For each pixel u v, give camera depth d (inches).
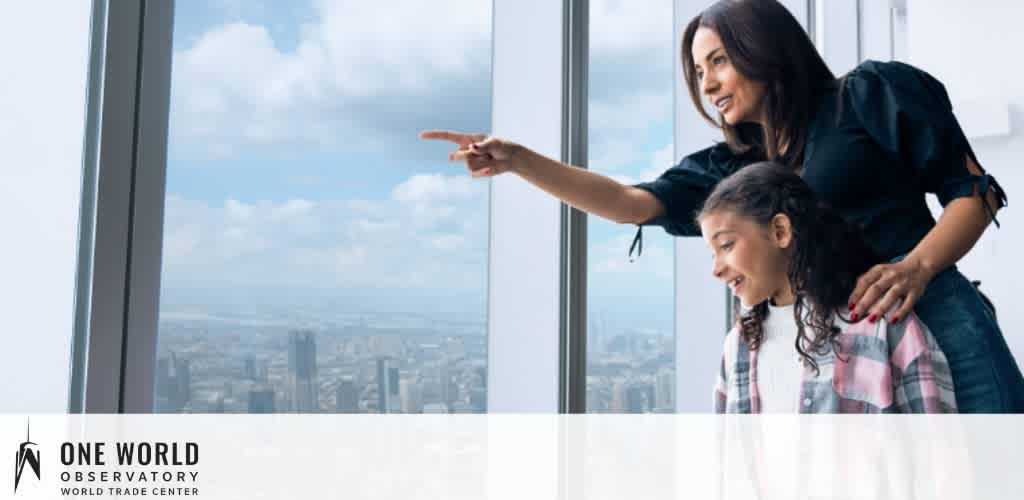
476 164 48.5
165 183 37.9
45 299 35.9
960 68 82.3
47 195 36.1
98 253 35.1
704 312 75.2
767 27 47.5
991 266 79.3
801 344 41.7
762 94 48.6
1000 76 80.4
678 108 74.0
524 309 58.6
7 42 36.5
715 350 75.3
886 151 45.6
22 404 35.8
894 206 45.7
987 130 79.0
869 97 45.7
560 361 57.9
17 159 36.4
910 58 84.7
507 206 58.8
